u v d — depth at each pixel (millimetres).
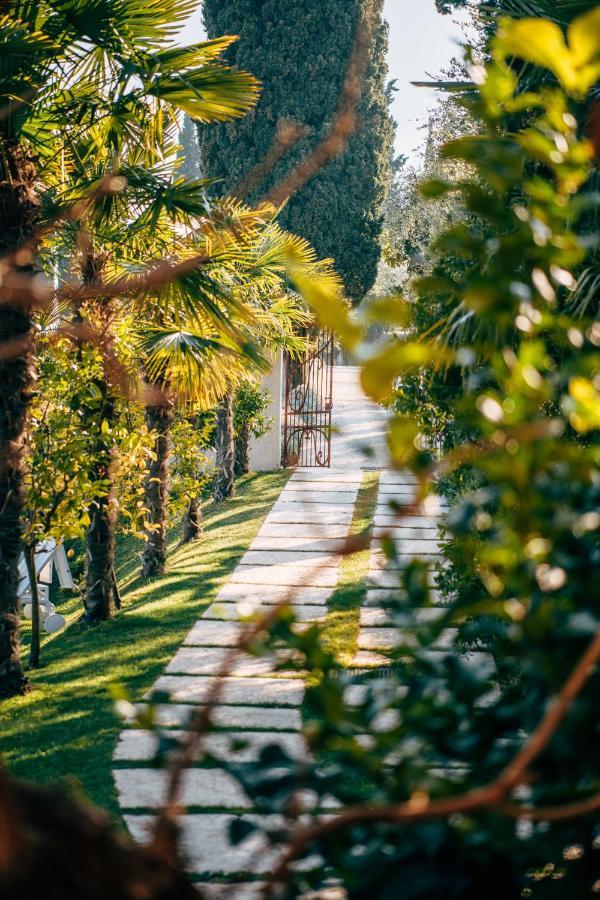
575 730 1658
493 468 1454
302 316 12359
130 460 10555
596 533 1785
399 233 25781
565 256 1321
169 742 1780
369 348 986
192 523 14383
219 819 5762
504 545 1731
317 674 1831
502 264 1310
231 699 7934
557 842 1739
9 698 8336
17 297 1337
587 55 1060
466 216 7285
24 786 1047
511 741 1868
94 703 8055
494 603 1778
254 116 21500
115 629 10328
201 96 7137
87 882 1010
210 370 9562
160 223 8312
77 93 7867
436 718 1792
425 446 6801
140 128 7883
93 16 7012
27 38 6465
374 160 22938
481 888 1716
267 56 21312
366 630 9508
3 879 954
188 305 7906
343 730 1765
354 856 1716
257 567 12195
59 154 8258
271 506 15195
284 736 7059
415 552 11766
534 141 1312
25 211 7012
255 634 1243
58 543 9570
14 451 8086
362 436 15195
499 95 1363
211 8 21891
